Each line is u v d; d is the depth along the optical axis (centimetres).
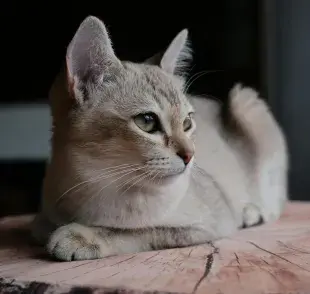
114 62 61
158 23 111
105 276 48
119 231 58
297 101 116
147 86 60
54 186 60
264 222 73
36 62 114
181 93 62
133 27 111
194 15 111
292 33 114
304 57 115
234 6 112
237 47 112
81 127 57
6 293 47
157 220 59
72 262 54
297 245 56
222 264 50
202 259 53
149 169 56
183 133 59
